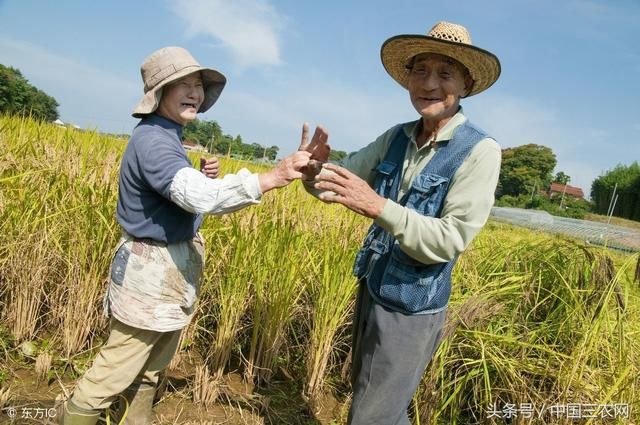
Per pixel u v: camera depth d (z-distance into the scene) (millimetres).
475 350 3502
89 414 2438
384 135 2721
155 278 2377
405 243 2109
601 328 3344
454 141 2260
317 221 4777
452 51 2193
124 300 2363
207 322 4102
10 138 5199
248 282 3664
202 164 2934
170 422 3027
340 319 3756
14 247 3553
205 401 3271
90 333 3643
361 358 2506
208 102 2707
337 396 3795
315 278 4008
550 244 4711
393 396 2365
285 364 4082
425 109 2297
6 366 3215
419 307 2287
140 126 2387
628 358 3207
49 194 3762
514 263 4668
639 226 43812
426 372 3389
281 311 3631
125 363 2447
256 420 3234
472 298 3672
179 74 2279
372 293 2395
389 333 2326
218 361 3574
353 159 2807
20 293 3475
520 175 66750
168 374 3570
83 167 4410
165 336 2621
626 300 3332
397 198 2430
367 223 5070
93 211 3559
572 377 3014
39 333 3660
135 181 2311
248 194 2172
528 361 3385
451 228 2115
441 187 2232
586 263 4102
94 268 3475
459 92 2330
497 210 35688
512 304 4035
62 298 3662
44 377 3170
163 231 2359
